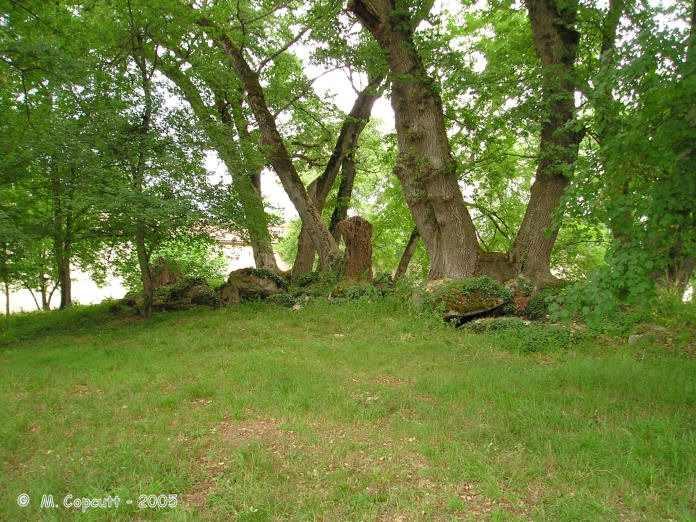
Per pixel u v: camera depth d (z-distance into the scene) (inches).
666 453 162.9
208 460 178.2
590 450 170.2
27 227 482.0
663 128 193.6
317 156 987.9
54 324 569.9
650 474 149.6
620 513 135.1
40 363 351.6
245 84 695.1
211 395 257.3
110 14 561.6
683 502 135.7
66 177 481.1
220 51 684.1
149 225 526.3
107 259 671.8
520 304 489.4
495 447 178.5
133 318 589.9
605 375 262.8
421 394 251.0
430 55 565.9
